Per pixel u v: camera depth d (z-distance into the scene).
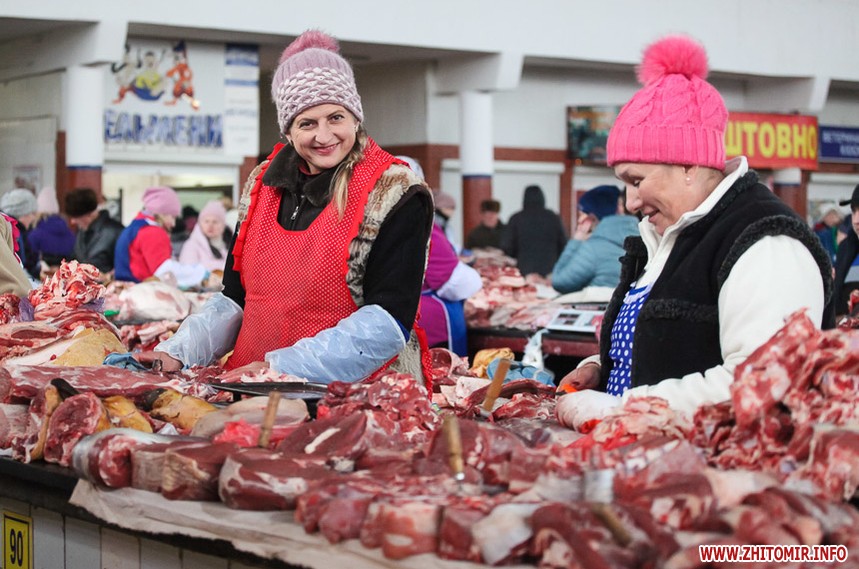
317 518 2.58
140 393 3.61
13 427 3.60
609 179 21.67
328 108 3.86
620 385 3.49
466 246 14.85
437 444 2.88
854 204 6.75
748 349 3.01
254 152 17.27
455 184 20.02
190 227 15.80
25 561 3.62
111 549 3.25
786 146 22.66
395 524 2.43
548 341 7.27
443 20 18.03
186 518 2.88
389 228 3.88
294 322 4.00
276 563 2.69
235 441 3.14
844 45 23.20
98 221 11.27
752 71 22.05
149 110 16.34
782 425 2.64
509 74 18.81
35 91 16.39
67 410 3.41
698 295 3.21
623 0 20.03
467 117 19.14
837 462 2.42
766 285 3.02
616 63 20.22
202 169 16.89
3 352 4.38
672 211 3.29
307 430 3.05
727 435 2.74
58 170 15.99
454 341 7.68
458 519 2.38
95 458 3.09
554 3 19.20
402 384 3.33
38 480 3.38
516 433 3.20
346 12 17.08
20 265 5.50
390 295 3.87
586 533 2.21
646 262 3.56
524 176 20.83
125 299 8.06
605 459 2.55
